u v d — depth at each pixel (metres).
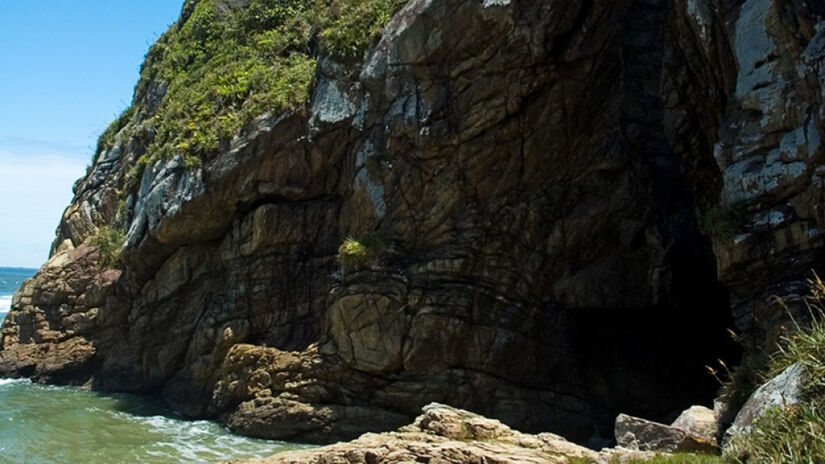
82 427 15.48
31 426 15.27
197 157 17.97
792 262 10.38
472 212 15.76
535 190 15.90
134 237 19.08
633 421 9.56
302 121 17.48
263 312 17.39
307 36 19.91
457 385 15.01
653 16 15.68
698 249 15.57
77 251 22.39
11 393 19.03
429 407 10.88
